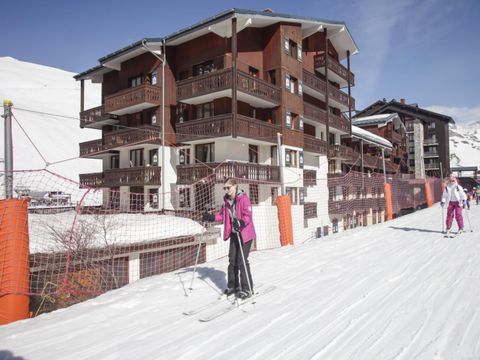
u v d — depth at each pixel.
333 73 26.14
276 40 20.12
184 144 19.80
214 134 17.48
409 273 6.36
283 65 20.08
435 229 13.11
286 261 7.99
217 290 5.75
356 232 13.10
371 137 33.97
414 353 3.27
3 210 5.17
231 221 5.20
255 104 19.67
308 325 4.05
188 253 12.32
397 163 46.06
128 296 5.64
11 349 3.74
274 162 20.11
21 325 4.56
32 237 9.29
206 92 17.89
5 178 6.58
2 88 71.25
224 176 16.64
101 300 5.55
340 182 24.28
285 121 20.12
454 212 11.84
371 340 3.59
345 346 3.47
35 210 13.28
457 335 3.62
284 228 12.05
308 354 3.32
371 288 5.49
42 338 4.03
